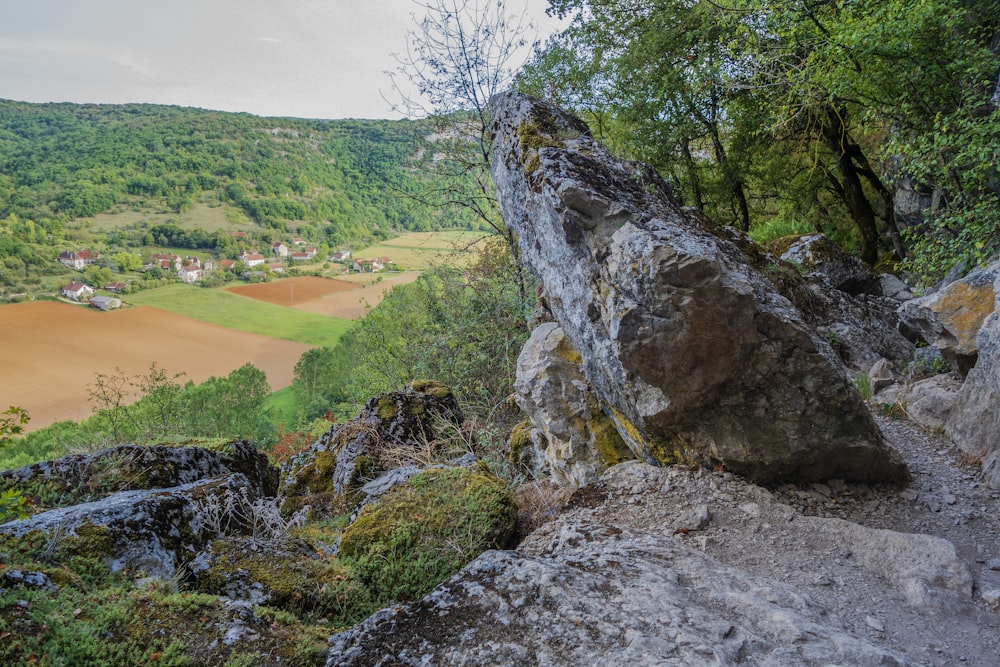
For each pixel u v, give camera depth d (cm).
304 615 378
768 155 1670
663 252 468
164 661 269
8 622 265
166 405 1983
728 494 504
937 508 512
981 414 606
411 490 544
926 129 830
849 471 543
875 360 929
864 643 281
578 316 581
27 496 532
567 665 263
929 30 762
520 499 609
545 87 1510
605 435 658
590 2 1591
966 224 675
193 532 432
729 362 495
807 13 885
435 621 305
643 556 386
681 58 1508
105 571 352
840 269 1134
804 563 416
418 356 1314
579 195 541
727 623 295
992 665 307
